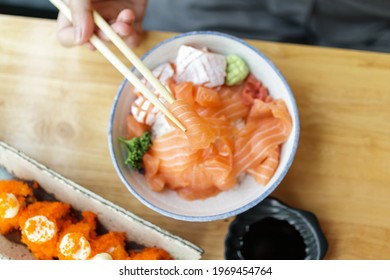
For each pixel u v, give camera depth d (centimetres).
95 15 60
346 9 75
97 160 67
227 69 65
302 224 62
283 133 63
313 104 67
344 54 68
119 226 64
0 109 68
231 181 62
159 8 79
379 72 67
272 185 60
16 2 81
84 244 61
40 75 69
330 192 65
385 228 64
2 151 64
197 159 62
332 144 66
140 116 63
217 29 79
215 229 65
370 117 67
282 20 78
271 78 64
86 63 69
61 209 64
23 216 63
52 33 70
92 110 68
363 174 65
